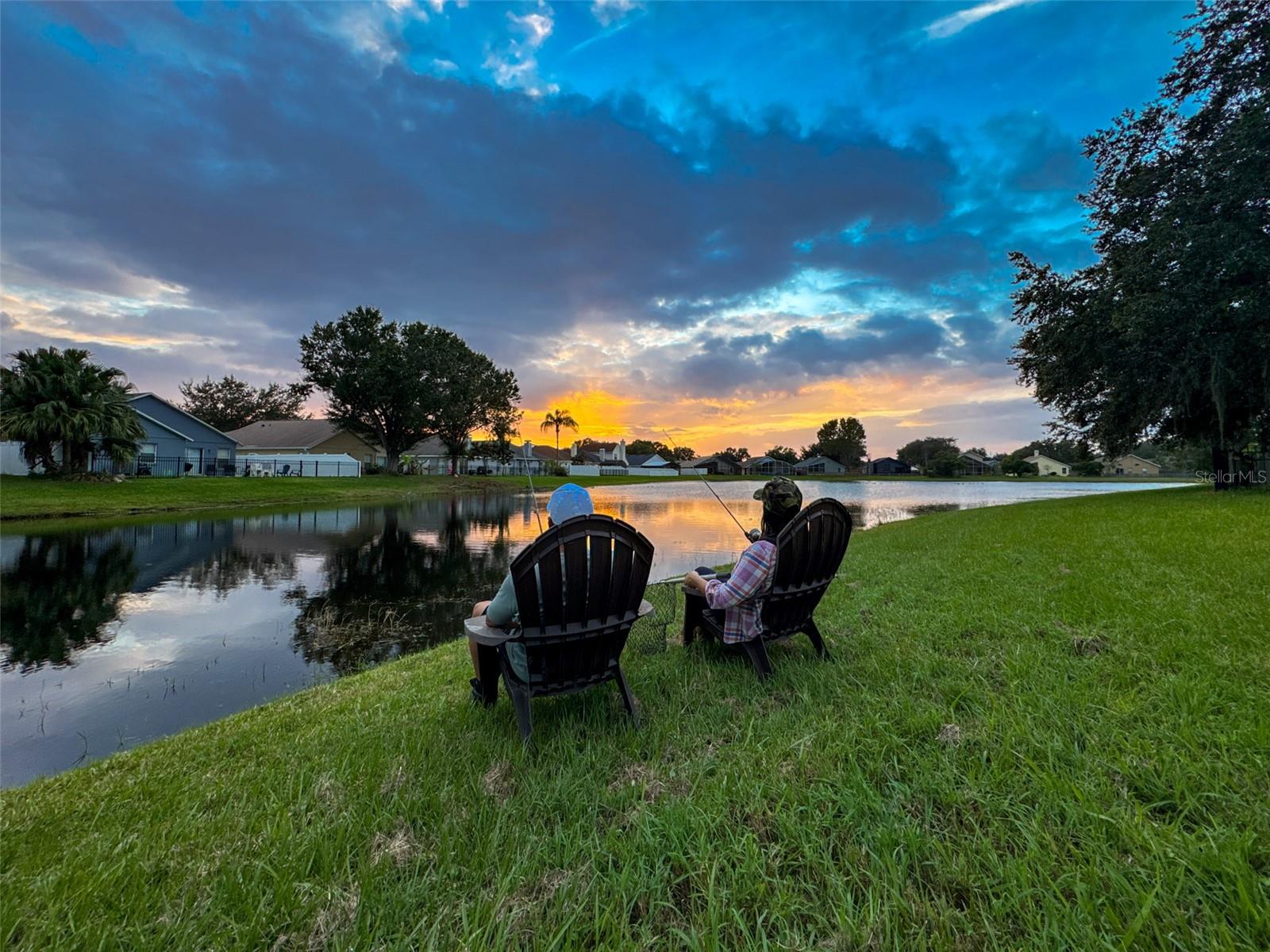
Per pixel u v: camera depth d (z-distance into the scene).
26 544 11.12
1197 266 11.50
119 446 21.92
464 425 44.06
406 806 1.72
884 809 1.52
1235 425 15.03
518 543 12.59
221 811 1.83
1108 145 14.50
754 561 2.55
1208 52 12.74
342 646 5.25
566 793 1.75
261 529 14.43
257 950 1.21
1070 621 3.11
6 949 1.25
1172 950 1.03
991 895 1.22
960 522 11.06
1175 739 1.73
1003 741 1.83
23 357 20.38
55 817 1.91
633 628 3.22
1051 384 15.61
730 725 2.22
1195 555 4.71
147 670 4.57
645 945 1.16
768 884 1.31
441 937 1.20
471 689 2.93
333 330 37.94
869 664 2.74
